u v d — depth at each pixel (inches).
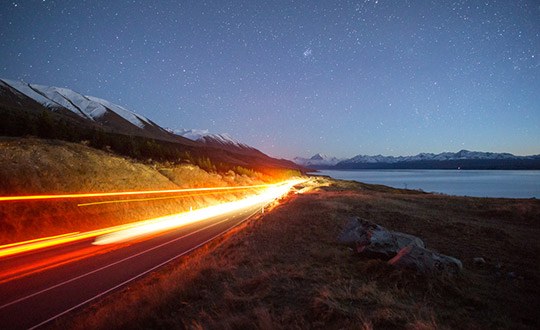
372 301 283.0
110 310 313.9
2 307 354.3
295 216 932.0
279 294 313.7
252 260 462.3
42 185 1014.4
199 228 982.4
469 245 547.8
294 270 394.9
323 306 266.1
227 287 348.8
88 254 619.5
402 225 732.0
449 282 335.6
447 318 258.1
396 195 1622.8
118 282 440.8
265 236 662.5
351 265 417.7
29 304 361.7
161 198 1449.3
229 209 1620.3
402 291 314.0
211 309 292.0
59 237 813.9
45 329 301.0
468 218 841.5
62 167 1176.8
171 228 994.1
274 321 245.9
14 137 1311.5
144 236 842.2
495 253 495.2
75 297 383.2
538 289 339.6
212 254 553.0
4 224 753.6
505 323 250.5
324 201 1299.2
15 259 578.2
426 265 358.9
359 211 929.5
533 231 668.1
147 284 426.9
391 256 424.8
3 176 932.6
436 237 616.4
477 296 311.9
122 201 1198.3
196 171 2252.7
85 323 287.7
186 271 423.2
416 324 227.3
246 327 245.6
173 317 286.5
